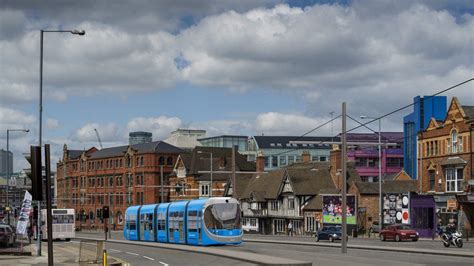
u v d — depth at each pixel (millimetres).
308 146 174375
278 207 99438
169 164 137000
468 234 67312
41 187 19156
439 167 75750
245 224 108938
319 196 91562
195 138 177250
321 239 64125
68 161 165625
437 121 78125
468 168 70812
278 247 50219
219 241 49344
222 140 175500
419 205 72625
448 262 33188
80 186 159125
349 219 78688
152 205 61562
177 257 39719
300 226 93500
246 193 109438
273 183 101938
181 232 53750
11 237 50969
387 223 75125
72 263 35312
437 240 64500
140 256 41094
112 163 146750
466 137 71375
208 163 125000
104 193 149000
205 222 49625
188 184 125125
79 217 155875
